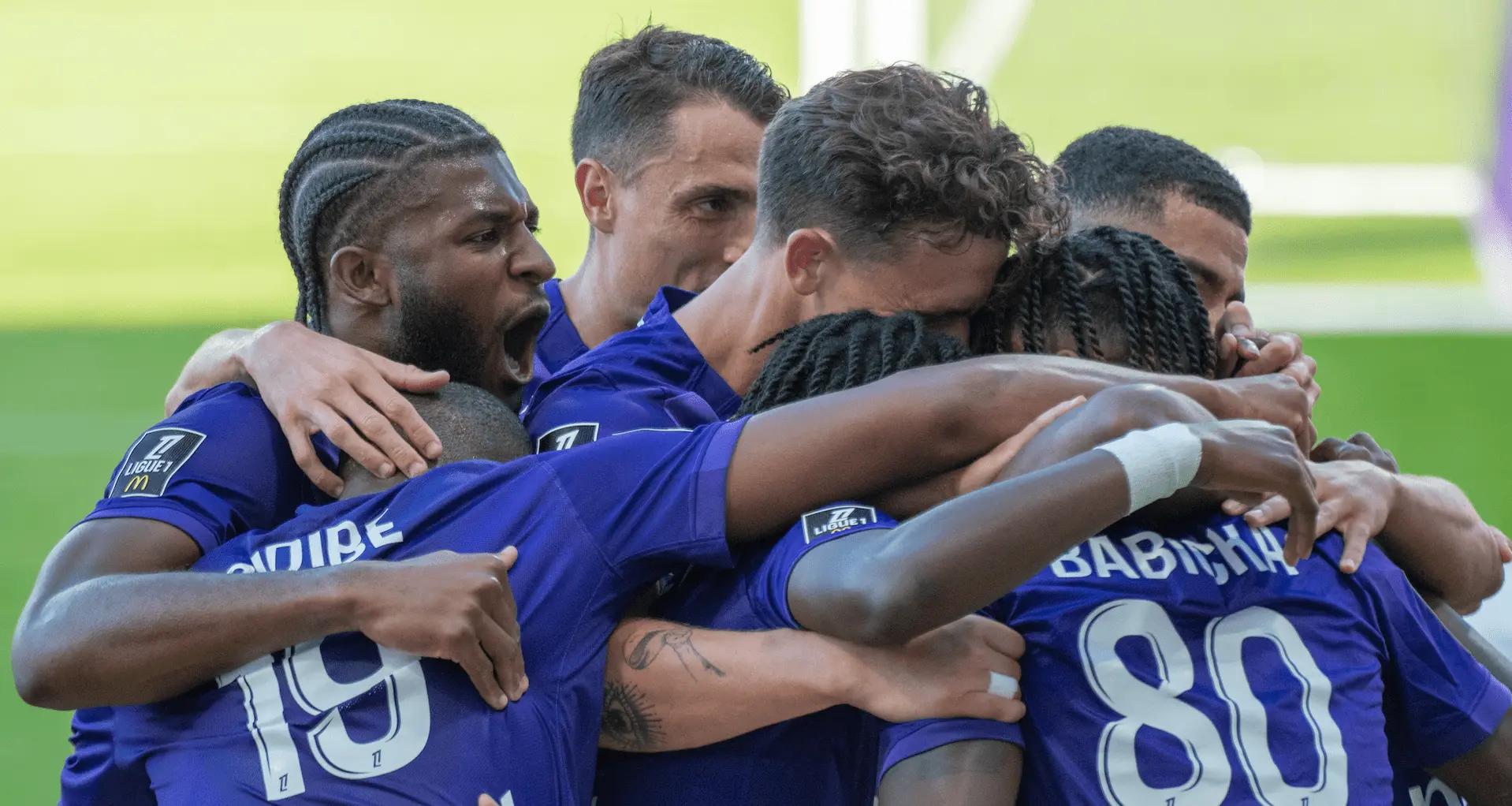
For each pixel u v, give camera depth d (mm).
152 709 6133
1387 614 6180
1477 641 6848
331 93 39344
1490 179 33312
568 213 32188
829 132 7012
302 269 7648
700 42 10328
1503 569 7105
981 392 6000
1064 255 6719
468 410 6914
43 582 6441
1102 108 37688
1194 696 5691
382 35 41781
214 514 6762
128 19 42781
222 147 37219
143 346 27547
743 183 10031
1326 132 36375
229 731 5941
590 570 6098
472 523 6230
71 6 43406
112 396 25250
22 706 16406
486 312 7340
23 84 40000
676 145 9938
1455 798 6566
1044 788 5746
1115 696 5691
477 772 5816
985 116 7137
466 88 39000
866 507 5984
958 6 38469
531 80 39219
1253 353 7164
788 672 5824
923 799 5602
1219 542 6098
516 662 5910
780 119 7430
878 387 6047
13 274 31266
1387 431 23250
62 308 29547
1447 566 6828
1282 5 41312
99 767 6387
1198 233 8469
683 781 6188
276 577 5914
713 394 7895
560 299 10891
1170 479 5348
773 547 6094
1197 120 37094
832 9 38281
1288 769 5625
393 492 6457
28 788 14711
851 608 5516
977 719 5695
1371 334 26969
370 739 5848
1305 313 27969
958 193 6719
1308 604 5980
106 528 6594
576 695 6062
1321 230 32031
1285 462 5453
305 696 5914
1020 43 40062
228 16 42469
